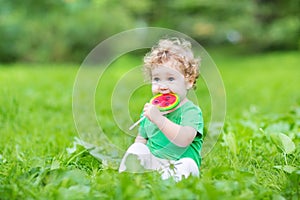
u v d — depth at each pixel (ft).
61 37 61.16
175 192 8.40
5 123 18.61
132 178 9.66
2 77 35.32
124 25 61.31
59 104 24.43
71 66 53.26
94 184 9.55
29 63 62.13
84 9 61.72
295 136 14.46
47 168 10.32
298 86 38.91
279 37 75.77
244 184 9.21
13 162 11.91
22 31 62.23
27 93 27.53
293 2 77.56
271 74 49.44
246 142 14.07
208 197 8.31
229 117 18.76
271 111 25.08
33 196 8.95
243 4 75.72
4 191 8.96
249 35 77.25
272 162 11.87
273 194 9.09
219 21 75.31
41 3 60.34
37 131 17.67
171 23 71.61
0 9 61.93
